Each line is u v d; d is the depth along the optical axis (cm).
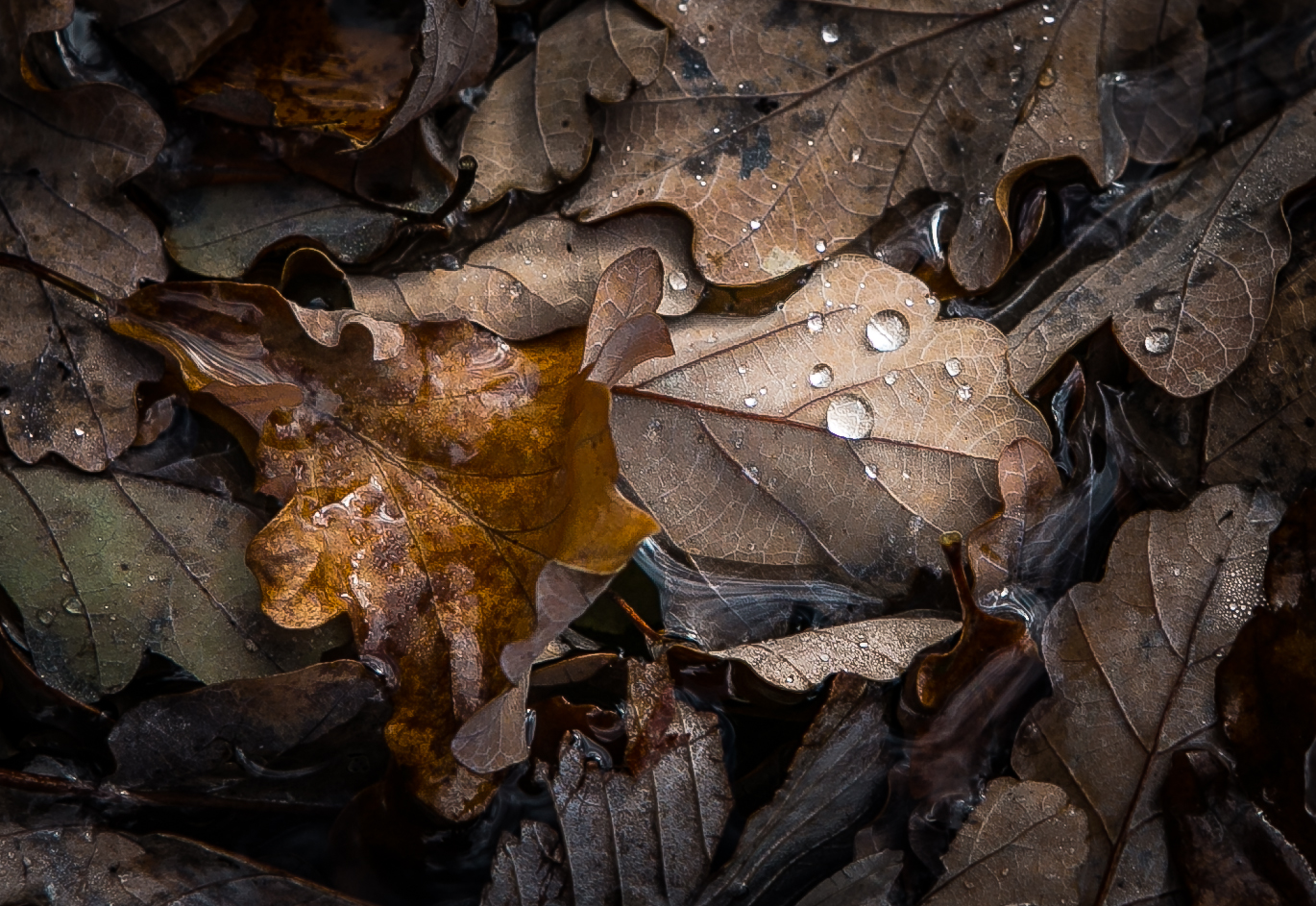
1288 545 41
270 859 41
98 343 41
